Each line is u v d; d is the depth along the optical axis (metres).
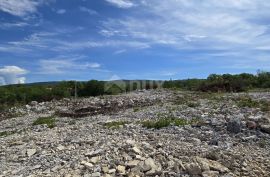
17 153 13.38
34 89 46.81
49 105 35.62
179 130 15.20
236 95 29.53
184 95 33.94
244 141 13.58
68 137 15.36
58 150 12.85
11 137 18.36
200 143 13.16
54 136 16.28
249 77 44.69
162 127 16.02
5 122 27.17
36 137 16.39
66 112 28.05
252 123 14.93
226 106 22.48
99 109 28.67
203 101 26.56
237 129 14.59
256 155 12.06
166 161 10.71
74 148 12.88
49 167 11.07
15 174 10.78
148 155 11.13
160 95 35.53
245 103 22.84
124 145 12.09
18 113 32.22
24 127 23.09
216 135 14.27
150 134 14.41
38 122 23.98
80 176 9.92
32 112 32.47
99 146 12.63
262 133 14.26
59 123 22.88
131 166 10.33
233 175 10.16
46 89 47.16
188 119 18.06
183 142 13.16
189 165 10.03
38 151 13.23
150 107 26.16
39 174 10.39
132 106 29.22
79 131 16.98
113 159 10.98
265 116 17.48
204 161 10.74
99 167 10.40
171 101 29.09
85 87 48.91
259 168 10.87
